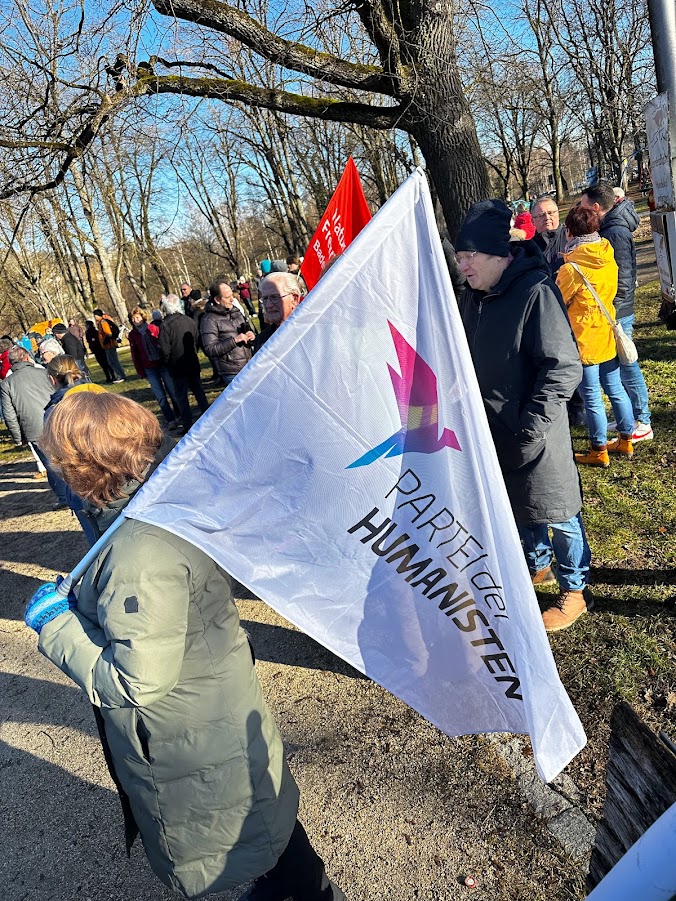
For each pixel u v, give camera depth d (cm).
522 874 206
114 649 135
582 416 443
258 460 138
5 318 4031
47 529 652
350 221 359
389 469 139
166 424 989
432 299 129
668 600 300
